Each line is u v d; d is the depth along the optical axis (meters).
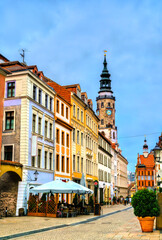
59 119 38.41
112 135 138.12
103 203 62.50
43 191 25.41
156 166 38.31
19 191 28.28
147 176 140.50
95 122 60.34
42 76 35.91
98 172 61.25
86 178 50.56
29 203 27.66
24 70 30.42
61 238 13.12
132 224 20.06
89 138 54.56
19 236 13.88
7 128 30.42
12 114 30.42
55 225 18.69
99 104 143.12
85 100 52.59
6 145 29.89
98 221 22.70
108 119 140.00
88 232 15.35
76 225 19.36
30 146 30.31
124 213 34.34
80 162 47.84
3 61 35.78
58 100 39.25
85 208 30.14
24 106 29.95
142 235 13.86
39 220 22.17
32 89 31.53
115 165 89.56
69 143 42.69
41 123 33.53
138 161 144.62
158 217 16.00
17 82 30.66
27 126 29.91
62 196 37.84
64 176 39.84
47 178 34.03
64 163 40.25
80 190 26.69
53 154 36.38
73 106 45.91
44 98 34.69
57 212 25.62
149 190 15.32
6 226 17.83
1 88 25.77
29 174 29.50
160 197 16.08
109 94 143.25
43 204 26.77
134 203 15.14
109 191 73.38
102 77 145.25
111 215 30.30
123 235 13.94
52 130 36.69
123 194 106.50
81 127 49.25
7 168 26.06
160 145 44.59
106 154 71.94
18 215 27.38
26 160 29.25
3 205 26.92
